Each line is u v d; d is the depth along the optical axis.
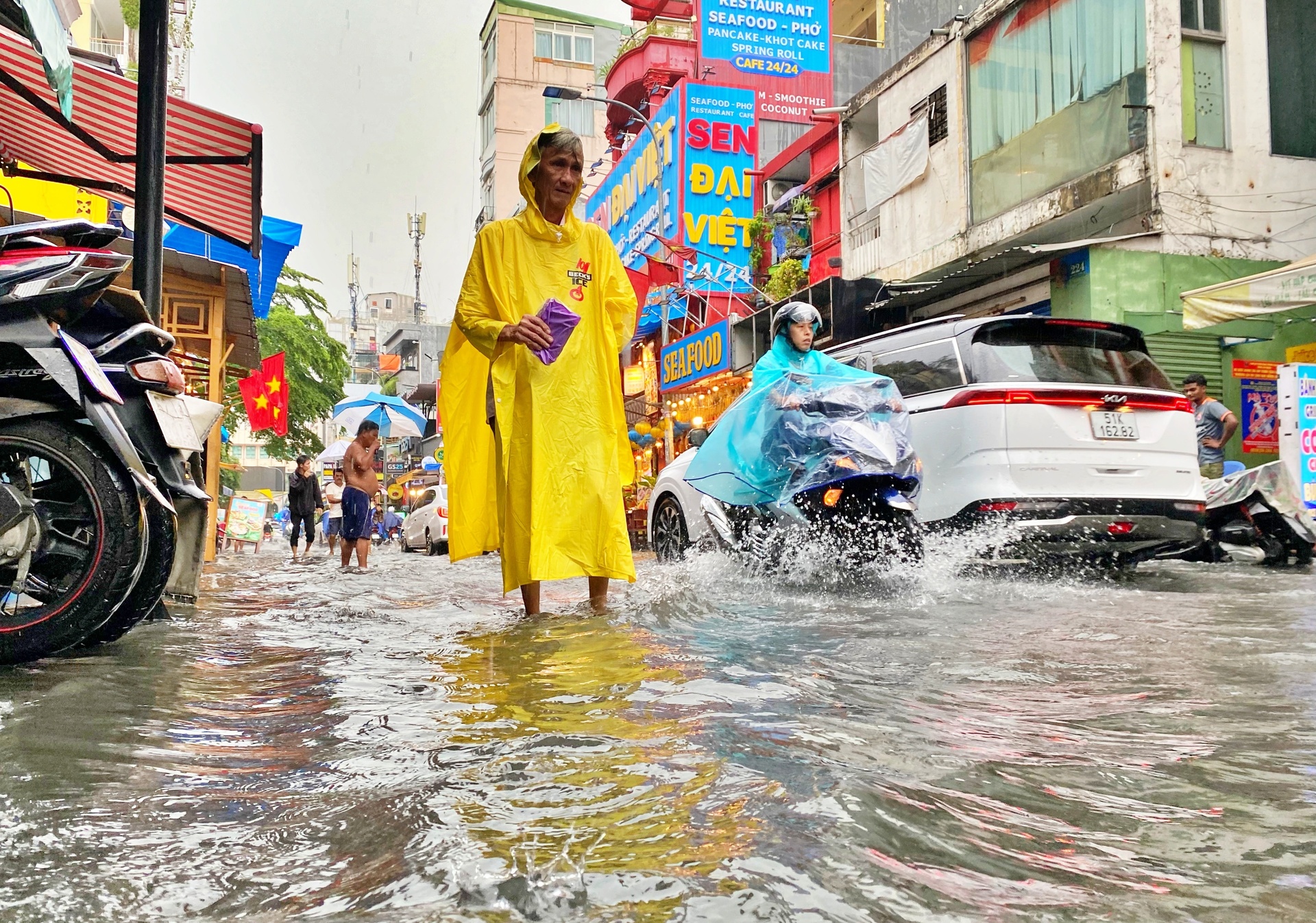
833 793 1.32
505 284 4.00
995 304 14.38
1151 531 5.45
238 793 1.46
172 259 10.07
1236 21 12.27
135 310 3.30
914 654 2.74
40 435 2.83
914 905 0.97
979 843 1.17
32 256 2.90
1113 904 1.00
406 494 45.56
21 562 2.81
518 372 3.96
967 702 2.08
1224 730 1.82
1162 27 11.94
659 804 1.28
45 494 3.06
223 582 7.29
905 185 16.30
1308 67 12.56
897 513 4.98
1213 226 12.04
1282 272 9.52
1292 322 11.93
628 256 25.78
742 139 22.62
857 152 18.38
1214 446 8.56
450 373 4.18
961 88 14.92
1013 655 2.72
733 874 1.02
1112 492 5.41
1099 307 11.84
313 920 0.95
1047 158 13.48
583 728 1.80
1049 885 1.04
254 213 6.57
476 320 3.92
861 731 1.76
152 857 1.17
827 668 2.50
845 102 23.98
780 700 2.07
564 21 46.59
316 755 1.68
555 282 4.04
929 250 15.64
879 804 1.30
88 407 2.78
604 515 3.99
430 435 44.56
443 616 4.12
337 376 29.66
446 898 0.97
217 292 10.89
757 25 23.28
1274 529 6.50
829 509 5.05
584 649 2.90
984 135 14.60
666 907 0.93
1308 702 2.08
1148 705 2.05
